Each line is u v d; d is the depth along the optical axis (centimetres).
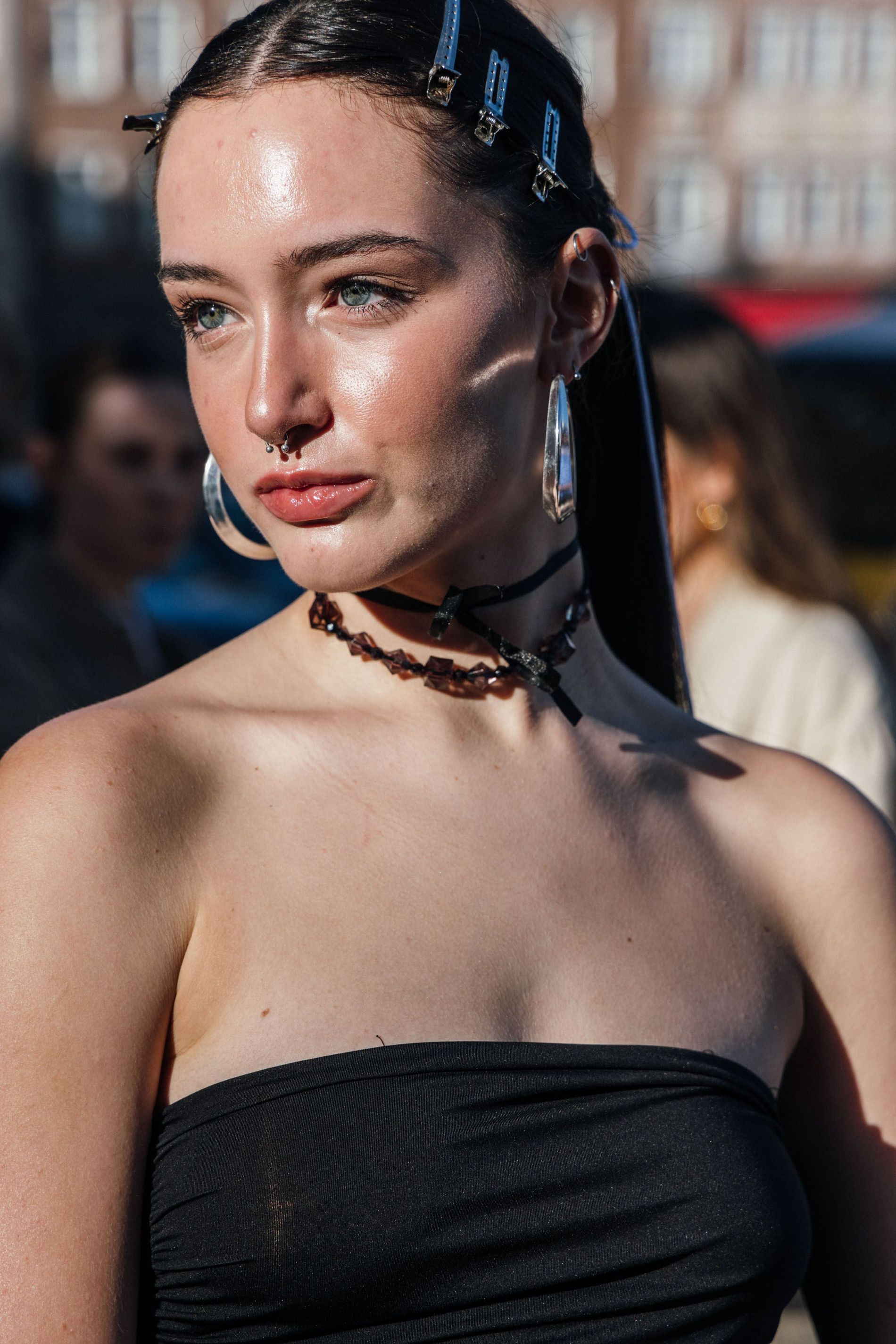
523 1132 102
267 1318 97
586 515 141
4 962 96
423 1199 98
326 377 100
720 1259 104
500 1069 102
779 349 741
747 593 240
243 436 103
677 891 119
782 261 2112
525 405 109
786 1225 107
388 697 115
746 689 235
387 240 98
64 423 271
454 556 114
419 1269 98
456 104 102
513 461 108
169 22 2102
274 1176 97
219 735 108
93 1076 96
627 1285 103
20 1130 94
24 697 242
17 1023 95
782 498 242
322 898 105
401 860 108
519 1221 100
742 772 131
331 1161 98
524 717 119
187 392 278
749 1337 106
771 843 127
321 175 98
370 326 100
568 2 2052
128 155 2100
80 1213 94
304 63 99
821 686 231
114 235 2112
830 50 2081
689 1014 113
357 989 103
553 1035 107
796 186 2106
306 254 98
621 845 118
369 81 99
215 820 105
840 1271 126
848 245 2106
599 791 120
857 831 130
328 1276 97
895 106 2086
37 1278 92
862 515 726
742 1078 112
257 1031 101
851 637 236
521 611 119
